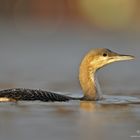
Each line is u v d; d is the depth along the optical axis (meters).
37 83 23.20
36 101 16.80
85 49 39.50
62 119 14.83
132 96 18.89
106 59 18.20
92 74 18.12
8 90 16.97
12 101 16.66
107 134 13.45
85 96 17.95
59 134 13.44
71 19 77.94
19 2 78.75
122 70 27.61
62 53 36.84
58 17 76.94
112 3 77.69
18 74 26.42
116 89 20.91
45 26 68.31
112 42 46.41
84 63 18.22
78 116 15.20
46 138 13.14
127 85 22.12
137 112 15.75
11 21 73.31
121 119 14.90
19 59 33.66
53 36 55.78
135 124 14.36
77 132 13.62
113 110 16.02
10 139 13.06
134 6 80.00
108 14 77.19
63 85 22.44
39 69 28.47
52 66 29.81
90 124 14.37
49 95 17.05
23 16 76.88
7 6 77.06
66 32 61.88
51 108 16.09
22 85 22.47
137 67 28.78
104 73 26.50
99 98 18.05
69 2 78.62
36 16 77.75
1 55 36.19
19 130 13.77
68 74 26.42
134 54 35.09
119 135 13.44
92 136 13.31
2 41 49.41
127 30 66.62
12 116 15.12
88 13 77.75
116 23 74.75
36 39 52.12
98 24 74.25
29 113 15.45
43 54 36.50
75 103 16.98
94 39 50.91
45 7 78.81
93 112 15.75
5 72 27.23
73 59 33.09
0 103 16.58
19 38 53.41
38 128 13.96
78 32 61.94
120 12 77.00
